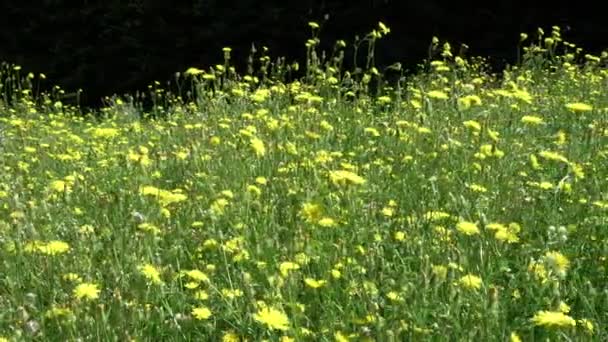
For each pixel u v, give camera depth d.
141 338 2.62
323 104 6.08
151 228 3.19
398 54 10.23
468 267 2.80
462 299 2.58
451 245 2.96
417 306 2.55
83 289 2.59
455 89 5.98
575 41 10.54
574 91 6.80
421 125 4.80
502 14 10.61
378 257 2.88
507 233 2.92
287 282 2.73
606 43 10.51
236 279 3.00
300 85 6.66
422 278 2.58
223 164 4.39
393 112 5.60
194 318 2.79
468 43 10.52
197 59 10.97
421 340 2.46
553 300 2.59
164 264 3.23
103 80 11.32
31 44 11.80
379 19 10.45
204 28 10.94
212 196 3.76
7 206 3.79
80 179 4.34
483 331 2.43
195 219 3.67
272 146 4.38
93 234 3.27
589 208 3.53
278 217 3.54
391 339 2.31
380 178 4.14
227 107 6.02
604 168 4.12
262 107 6.06
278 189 3.80
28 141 6.08
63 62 11.52
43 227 3.44
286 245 3.11
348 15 10.46
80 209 3.96
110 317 2.60
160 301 2.93
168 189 4.34
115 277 2.86
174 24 11.03
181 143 5.29
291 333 2.60
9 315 2.75
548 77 7.70
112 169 4.85
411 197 3.81
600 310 2.81
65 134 6.64
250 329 2.65
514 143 4.48
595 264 3.08
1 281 3.10
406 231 3.25
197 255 3.27
